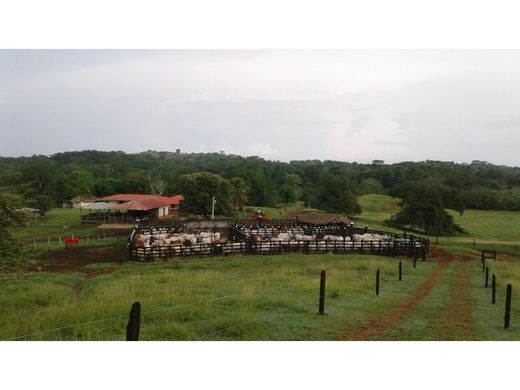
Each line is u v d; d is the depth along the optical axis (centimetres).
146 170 14475
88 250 4044
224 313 1434
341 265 3139
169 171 13788
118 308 1441
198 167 14962
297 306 1575
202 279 2288
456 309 1773
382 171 15150
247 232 4988
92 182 10644
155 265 3189
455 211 10244
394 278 2716
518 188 13612
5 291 1939
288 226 5888
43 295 1842
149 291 1834
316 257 3712
